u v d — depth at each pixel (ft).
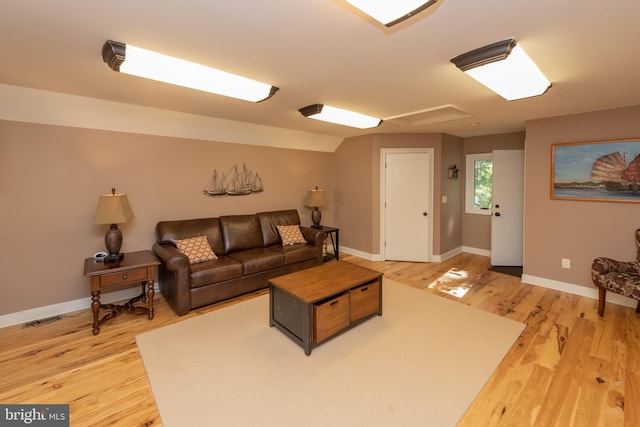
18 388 6.42
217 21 5.04
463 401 5.98
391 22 4.35
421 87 8.43
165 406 5.89
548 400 5.99
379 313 9.71
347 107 10.50
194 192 12.96
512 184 15.14
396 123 13.34
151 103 10.08
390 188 16.51
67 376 6.80
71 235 10.13
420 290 12.10
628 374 6.72
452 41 5.78
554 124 11.78
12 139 9.04
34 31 5.35
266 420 5.54
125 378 6.73
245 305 10.71
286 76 7.57
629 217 10.28
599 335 8.41
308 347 7.59
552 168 11.86
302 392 6.27
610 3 4.48
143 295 10.76
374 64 6.88
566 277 11.76
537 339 8.25
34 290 9.57
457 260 16.76
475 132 16.12
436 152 16.05
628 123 10.18
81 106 9.62
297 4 4.54
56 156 9.75
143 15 4.85
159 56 6.26
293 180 16.67
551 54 6.30
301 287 8.39
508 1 4.46
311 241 14.39
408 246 16.57
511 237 15.37
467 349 7.80
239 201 14.49
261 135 14.55
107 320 9.43
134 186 11.36
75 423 5.49
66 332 8.77
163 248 10.87
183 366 7.16
